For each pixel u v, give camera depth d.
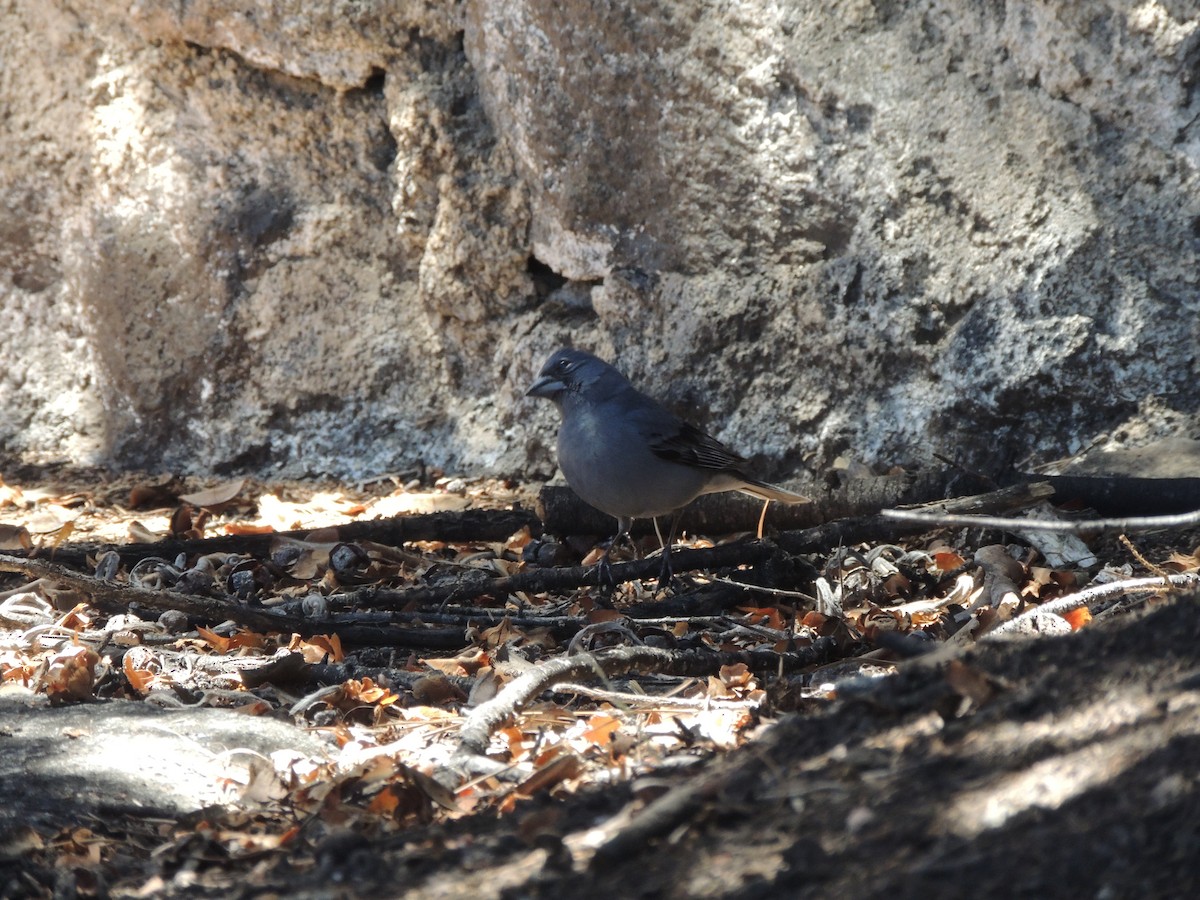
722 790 4.77
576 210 15.30
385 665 9.00
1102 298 12.51
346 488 16.27
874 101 13.48
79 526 14.73
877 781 4.54
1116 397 12.38
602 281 15.53
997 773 4.37
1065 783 4.20
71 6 17.56
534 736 7.00
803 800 4.55
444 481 15.91
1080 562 10.32
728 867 4.20
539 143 15.40
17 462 18.25
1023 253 12.85
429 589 10.41
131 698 8.25
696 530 12.34
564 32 14.78
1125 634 5.13
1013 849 3.92
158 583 10.92
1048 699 4.79
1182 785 3.95
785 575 10.59
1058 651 5.20
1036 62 12.61
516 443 16.11
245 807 6.12
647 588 10.97
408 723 7.42
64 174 18.23
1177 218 12.15
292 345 17.16
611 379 10.66
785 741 5.16
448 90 16.17
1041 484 11.03
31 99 18.12
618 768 6.05
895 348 13.58
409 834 5.20
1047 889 3.72
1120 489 11.02
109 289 17.78
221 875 5.18
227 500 15.34
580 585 10.55
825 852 4.14
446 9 16.00
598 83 14.78
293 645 9.27
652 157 14.74
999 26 12.85
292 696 8.25
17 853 5.39
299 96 16.92
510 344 16.05
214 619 9.54
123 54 17.47
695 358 14.68
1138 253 12.34
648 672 8.18
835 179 13.78
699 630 9.48
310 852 5.28
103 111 17.67
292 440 17.19
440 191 16.17
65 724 7.19
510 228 16.03
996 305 12.98
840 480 12.66
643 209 14.99
